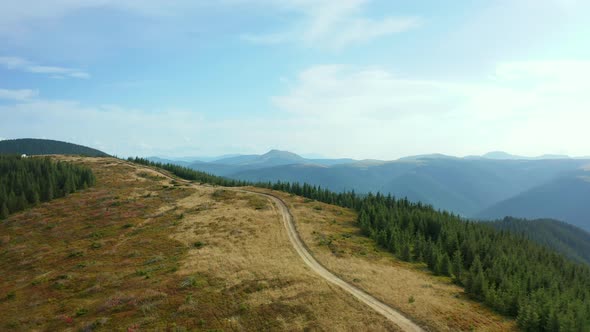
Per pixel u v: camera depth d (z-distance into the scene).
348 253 74.25
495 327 43.47
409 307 46.03
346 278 56.44
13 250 79.56
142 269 62.94
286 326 41.16
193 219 97.69
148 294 49.81
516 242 120.88
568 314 45.84
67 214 104.50
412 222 110.31
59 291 56.66
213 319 42.97
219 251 70.25
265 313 43.81
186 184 156.88
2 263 73.38
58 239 85.75
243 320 42.66
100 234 87.62
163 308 46.06
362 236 95.50
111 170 165.62
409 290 53.28
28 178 127.38
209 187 155.00
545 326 44.66
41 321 46.00
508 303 50.06
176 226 91.62
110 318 44.62
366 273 60.06
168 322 42.72
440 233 101.31
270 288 50.47
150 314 44.72
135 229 91.06
